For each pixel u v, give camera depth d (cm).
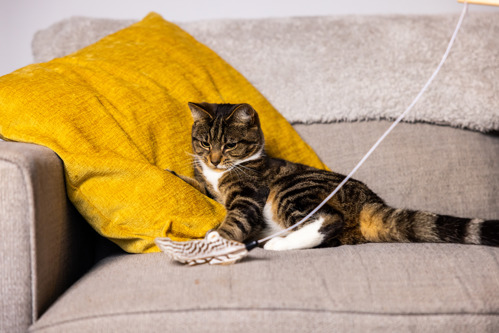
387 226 168
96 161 151
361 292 125
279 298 122
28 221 130
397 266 136
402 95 211
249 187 184
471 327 123
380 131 213
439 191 208
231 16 283
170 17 282
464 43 219
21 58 279
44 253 136
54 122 154
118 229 155
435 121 211
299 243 163
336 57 219
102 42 202
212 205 172
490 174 211
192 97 195
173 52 205
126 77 185
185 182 167
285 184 187
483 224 156
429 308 122
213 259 137
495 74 214
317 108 212
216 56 215
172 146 180
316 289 125
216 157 185
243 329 120
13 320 131
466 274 134
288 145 205
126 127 169
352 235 174
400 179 208
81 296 128
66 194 154
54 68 178
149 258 147
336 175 188
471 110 208
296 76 217
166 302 121
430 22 227
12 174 129
